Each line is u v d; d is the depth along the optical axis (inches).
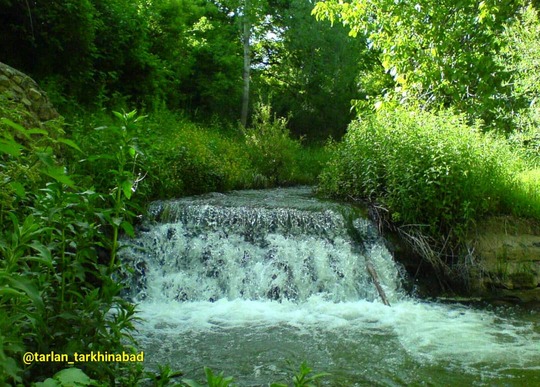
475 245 291.9
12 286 67.1
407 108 407.5
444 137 309.1
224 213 298.2
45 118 280.8
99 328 98.1
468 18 421.1
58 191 98.2
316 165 581.9
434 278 285.1
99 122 354.9
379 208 311.4
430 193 288.4
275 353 187.2
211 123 700.7
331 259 281.4
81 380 67.3
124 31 528.7
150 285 266.5
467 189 294.2
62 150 265.9
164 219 300.5
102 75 505.7
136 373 108.5
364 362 179.6
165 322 224.1
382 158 327.0
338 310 247.6
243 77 857.5
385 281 278.1
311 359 182.1
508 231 301.7
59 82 435.8
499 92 406.6
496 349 194.7
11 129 211.2
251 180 489.4
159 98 610.5
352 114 926.4
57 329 96.0
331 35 895.7
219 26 905.5
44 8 408.2
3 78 261.0
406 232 295.4
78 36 430.9
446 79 409.7
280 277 273.4
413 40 425.7
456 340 205.2
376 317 236.7
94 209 104.1
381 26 432.8
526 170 391.9
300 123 932.0
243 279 275.0
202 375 164.9
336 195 375.9
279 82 1019.9
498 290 281.4
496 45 418.0
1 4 394.3
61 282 98.2
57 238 100.3
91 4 454.6
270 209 300.4
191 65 788.6
